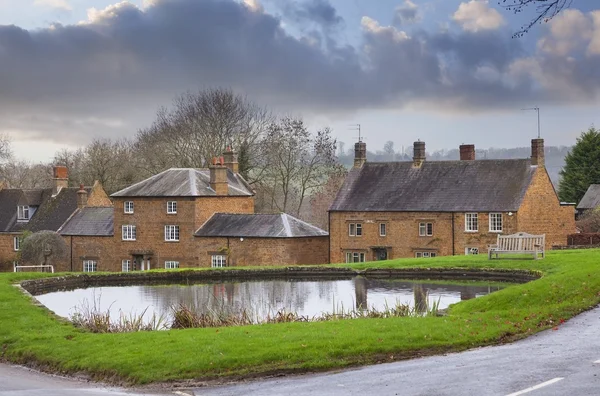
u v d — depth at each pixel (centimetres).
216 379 1880
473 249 6550
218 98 9375
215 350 2041
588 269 3272
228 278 4997
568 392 1485
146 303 3747
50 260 7469
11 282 4281
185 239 6956
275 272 5056
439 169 7000
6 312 2883
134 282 4831
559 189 10694
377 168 7288
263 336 2183
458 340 2111
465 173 6856
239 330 2308
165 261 7050
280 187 10144
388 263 5006
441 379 1680
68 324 2659
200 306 3606
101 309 3516
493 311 2545
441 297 3691
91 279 4766
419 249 6769
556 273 3488
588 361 1761
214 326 2705
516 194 6475
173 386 1839
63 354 2180
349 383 1722
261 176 9288
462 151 7106
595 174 10288
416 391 1584
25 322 2669
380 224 6944
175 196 6969
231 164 7675
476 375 1688
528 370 1698
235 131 9369
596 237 6512
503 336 2173
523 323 2302
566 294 2759
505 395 1498
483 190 6638
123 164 9950
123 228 7244
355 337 2123
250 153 9156
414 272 4728
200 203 6950
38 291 4359
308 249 6794
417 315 2770
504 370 1717
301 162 9194
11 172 12450
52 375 2075
